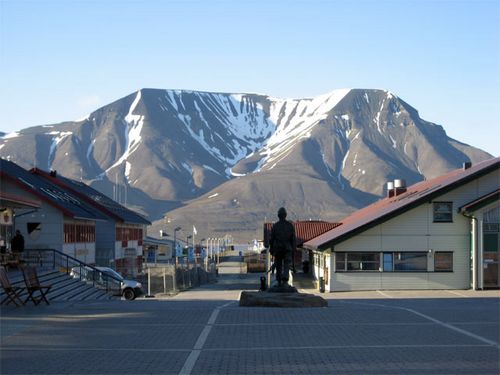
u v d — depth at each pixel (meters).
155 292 48.66
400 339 15.56
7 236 47.12
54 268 42.50
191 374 11.88
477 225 46.00
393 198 65.38
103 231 69.19
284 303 23.66
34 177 58.91
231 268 106.62
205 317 20.00
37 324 18.42
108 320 19.30
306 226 73.31
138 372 12.06
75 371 12.17
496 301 27.73
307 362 12.89
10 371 12.18
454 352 13.84
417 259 47.09
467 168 56.19
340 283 46.72
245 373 11.94
